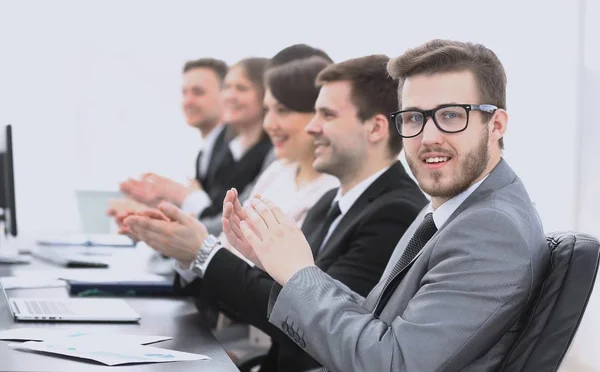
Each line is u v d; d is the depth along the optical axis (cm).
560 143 450
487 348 170
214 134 533
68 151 667
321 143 282
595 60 433
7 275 336
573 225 441
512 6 475
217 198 464
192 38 659
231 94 466
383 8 552
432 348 166
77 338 204
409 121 187
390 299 188
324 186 348
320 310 178
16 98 659
